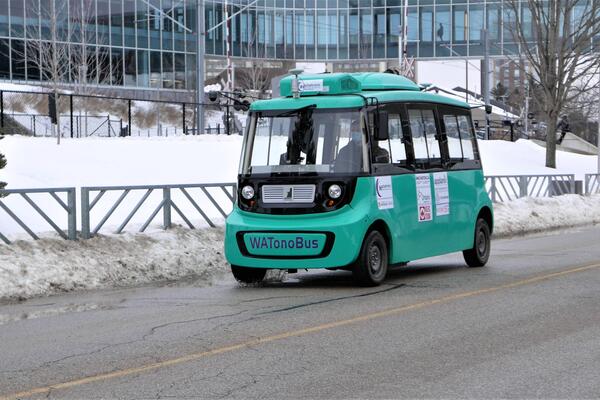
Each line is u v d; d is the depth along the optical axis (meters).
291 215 15.71
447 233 18.12
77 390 8.69
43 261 16.30
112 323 12.38
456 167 18.70
